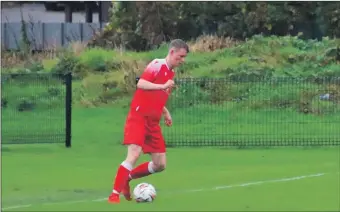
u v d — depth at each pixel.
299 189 26.73
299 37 81.19
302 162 34.72
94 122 51.19
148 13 82.62
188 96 53.03
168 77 23.30
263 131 45.78
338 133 44.78
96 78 64.31
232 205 23.47
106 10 101.81
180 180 29.03
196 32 83.19
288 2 81.19
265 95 53.47
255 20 81.25
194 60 66.81
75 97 60.59
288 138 43.25
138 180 28.94
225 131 45.81
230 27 81.94
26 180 29.11
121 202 24.06
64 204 23.75
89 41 83.19
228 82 53.56
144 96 23.28
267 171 31.64
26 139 42.59
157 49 77.12
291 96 52.78
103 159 36.03
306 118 49.25
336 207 23.08
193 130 46.19
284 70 63.84
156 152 23.89
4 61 73.69
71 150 39.28
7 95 53.72
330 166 33.22
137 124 23.33
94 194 25.77
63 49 76.94
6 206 23.41
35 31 92.81
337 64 65.94
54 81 55.00
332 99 52.00
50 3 111.75
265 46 70.38
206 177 29.84
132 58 69.56
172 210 22.64
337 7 80.25
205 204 23.69
